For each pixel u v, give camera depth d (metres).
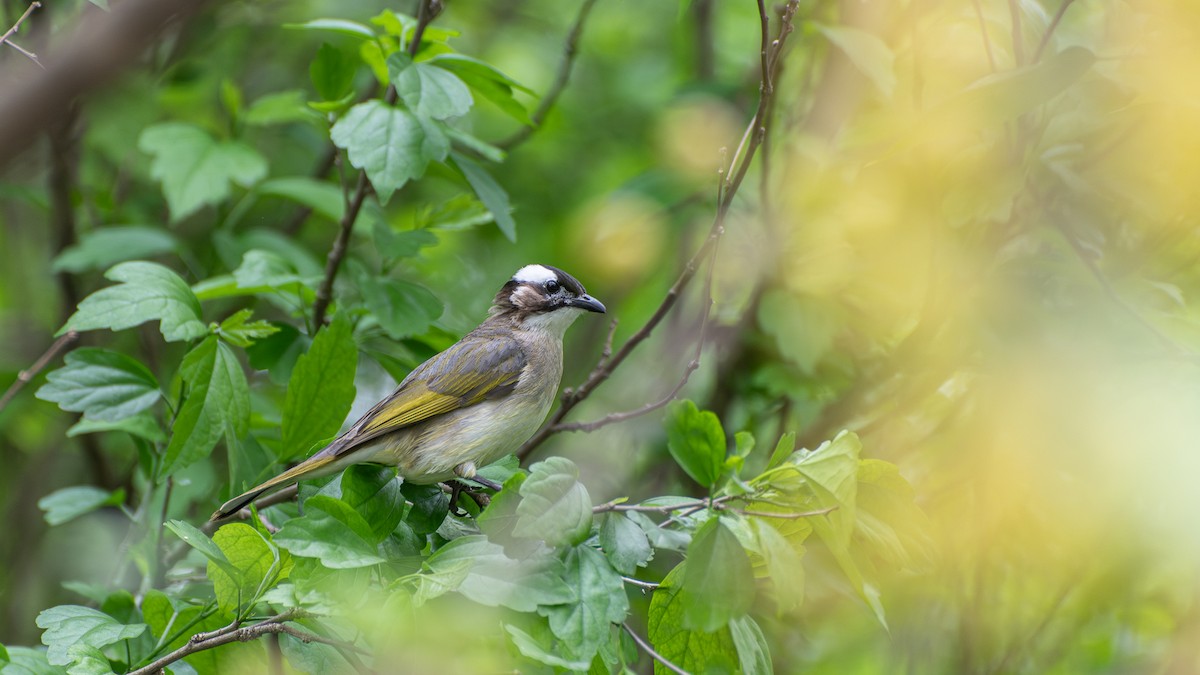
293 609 7.48
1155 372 9.62
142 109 14.41
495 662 6.92
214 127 15.73
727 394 13.34
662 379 14.46
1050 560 11.85
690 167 13.40
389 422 10.05
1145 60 9.25
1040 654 13.14
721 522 6.84
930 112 8.67
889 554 7.33
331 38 16.17
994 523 11.56
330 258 11.16
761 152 11.41
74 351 10.25
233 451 9.68
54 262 13.67
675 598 7.51
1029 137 9.87
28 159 14.87
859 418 12.42
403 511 8.09
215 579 7.57
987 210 9.63
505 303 11.87
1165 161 9.93
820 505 7.18
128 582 11.52
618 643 7.55
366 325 12.02
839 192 11.59
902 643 12.96
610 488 14.18
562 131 17.50
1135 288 10.72
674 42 16.91
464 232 17.19
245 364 15.30
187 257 14.55
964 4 10.86
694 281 14.59
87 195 15.97
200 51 15.88
